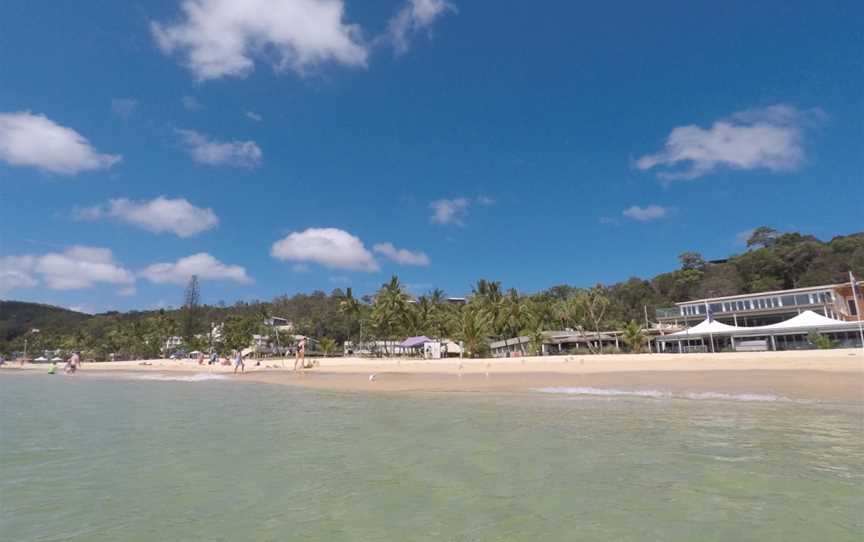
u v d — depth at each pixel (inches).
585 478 310.5
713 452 372.5
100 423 602.2
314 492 295.1
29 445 458.6
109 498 292.4
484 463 354.9
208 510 267.9
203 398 966.4
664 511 249.8
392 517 250.1
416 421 569.3
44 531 241.9
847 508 247.4
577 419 555.5
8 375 2664.9
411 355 3287.4
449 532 228.5
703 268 4525.1
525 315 2925.7
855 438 415.5
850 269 3243.1
